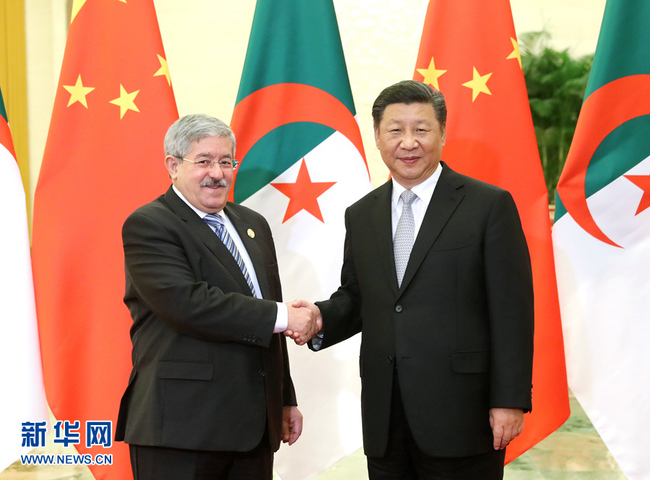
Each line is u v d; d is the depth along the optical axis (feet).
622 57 9.28
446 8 9.68
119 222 9.13
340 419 9.89
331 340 7.96
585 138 9.36
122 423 7.36
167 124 9.21
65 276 9.03
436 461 7.14
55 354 9.00
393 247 7.49
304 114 9.70
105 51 9.23
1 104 9.25
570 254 9.49
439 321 7.04
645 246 9.30
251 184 9.63
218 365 6.97
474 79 9.50
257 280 7.61
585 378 9.46
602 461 13.60
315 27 9.68
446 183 7.47
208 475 7.04
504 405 6.79
